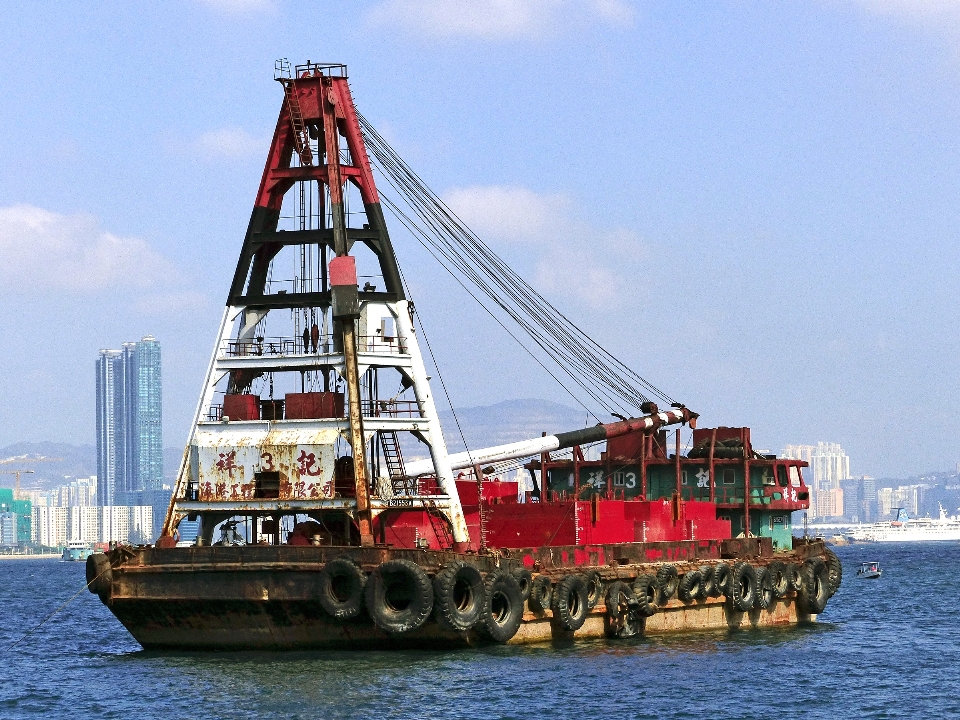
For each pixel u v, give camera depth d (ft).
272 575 195.11
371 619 193.36
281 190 223.51
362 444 206.69
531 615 213.05
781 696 183.21
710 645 230.68
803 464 321.73
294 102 221.46
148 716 166.91
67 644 265.34
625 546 237.86
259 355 217.15
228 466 211.61
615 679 190.39
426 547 203.82
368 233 219.20
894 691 188.34
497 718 164.66
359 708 167.43
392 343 217.36
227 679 185.78
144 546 209.15
